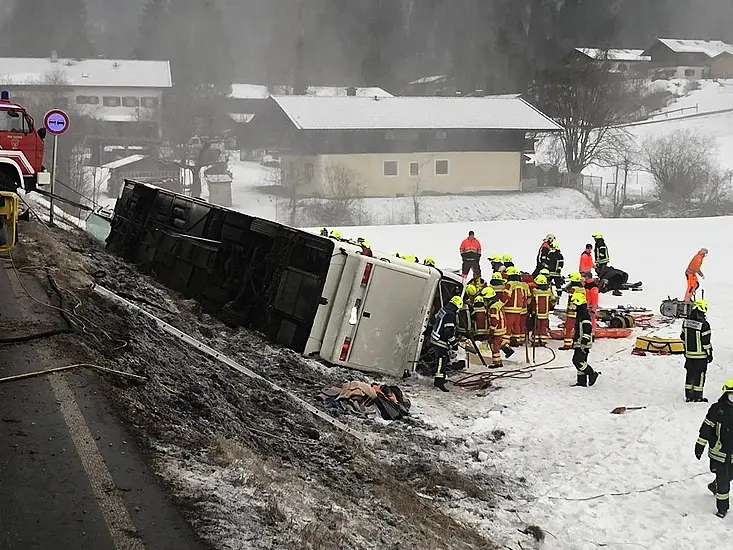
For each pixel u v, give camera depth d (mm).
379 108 60781
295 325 12703
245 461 6402
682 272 24297
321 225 53688
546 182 65938
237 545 4895
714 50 103938
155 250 15219
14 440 5738
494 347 14859
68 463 5531
